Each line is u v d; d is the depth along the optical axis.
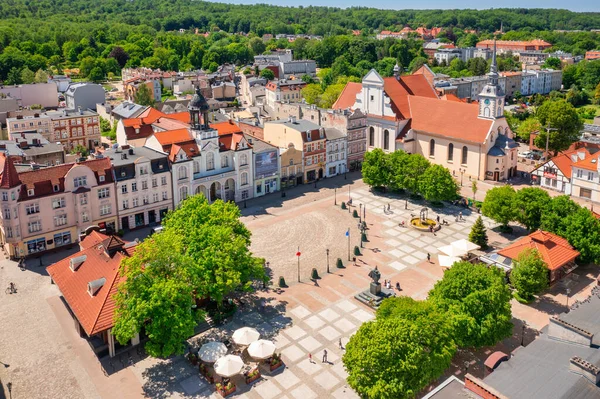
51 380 80.50
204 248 93.06
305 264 115.88
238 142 149.50
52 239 122.06
